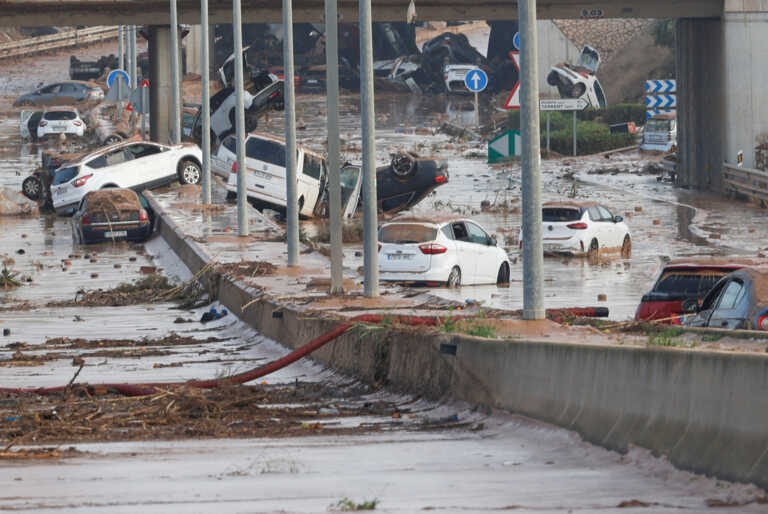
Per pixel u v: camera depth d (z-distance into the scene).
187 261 86.12
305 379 43.03
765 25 139.50
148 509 17.86
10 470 22.06
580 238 86.56
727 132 139.25
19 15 135.12
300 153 111.06
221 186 130.00
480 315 40.22
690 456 20.48
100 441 27.06
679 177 147.12
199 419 31.64
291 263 71.69
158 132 150.75
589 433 24.66
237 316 62.94
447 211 119.75
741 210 121.75
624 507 17.75
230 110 130.50
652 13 138.88
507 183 146.62
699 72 144.62
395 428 29.64
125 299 74.19
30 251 100.25
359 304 52.44
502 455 24.33
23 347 54.66
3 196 127.81
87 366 47.53
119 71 157.00
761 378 19.17
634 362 23.42
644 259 85.81
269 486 20.19
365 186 54.22
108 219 104.25
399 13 136.25
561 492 19.36
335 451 25.02
